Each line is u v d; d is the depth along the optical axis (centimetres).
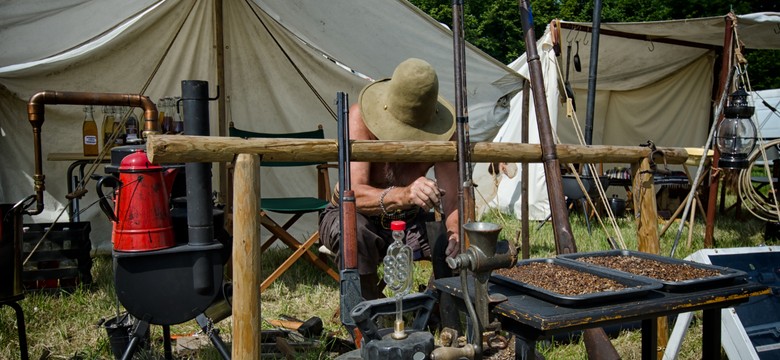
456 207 278
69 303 347
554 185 237
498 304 153
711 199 550
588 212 695
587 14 1912
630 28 656
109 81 473
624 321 150
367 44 441
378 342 151
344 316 175
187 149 174
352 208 179
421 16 428
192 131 205
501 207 755
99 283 396
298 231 561
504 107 491
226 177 405
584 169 533
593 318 143
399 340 152
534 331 149
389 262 160
